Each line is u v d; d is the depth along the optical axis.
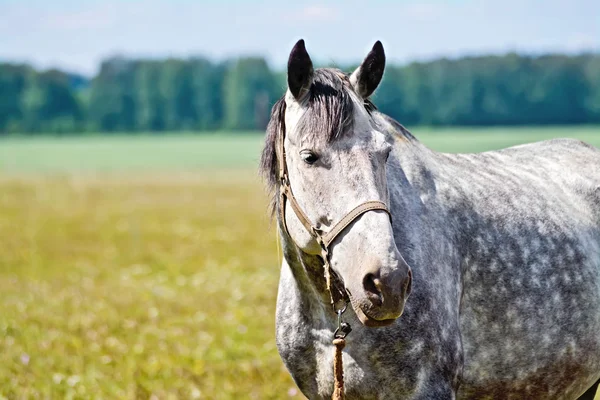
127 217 26.11
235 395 7.85
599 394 7.56
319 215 4.41
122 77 144.75
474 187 5.43
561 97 101.75
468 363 5.13
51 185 43.22
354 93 4.61
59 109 141.75
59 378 8.23
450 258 5.00
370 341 4.78
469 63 104.06
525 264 5.29
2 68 139.88
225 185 42.44
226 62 149.50
